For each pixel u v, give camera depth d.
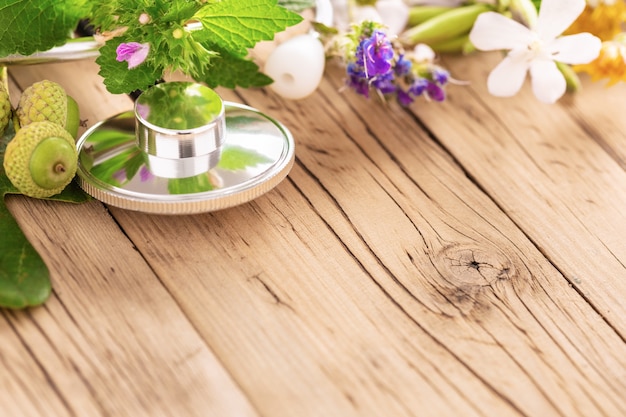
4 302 0.28
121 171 0.30
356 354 0.28
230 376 0.27
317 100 0.35
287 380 0.27
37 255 0.29
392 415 0.27
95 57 0.32
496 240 0.31
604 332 0.29
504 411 0.27
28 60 0.32
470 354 0.28
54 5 0.31
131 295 0.29
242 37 0.31
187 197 0.29
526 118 0.35
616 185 0.33
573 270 0.30
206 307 0.29
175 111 0.30
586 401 0.27
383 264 0.30
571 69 0.36
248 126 0.31
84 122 0.32
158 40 0.30
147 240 0.30
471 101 0.36
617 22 0.36
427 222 0.31
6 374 0.27
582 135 0.35
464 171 0.33
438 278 0.30
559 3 0.34
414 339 0.28
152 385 0.27
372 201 0.32
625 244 0.31
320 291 0.29
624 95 0.36
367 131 0.34
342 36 0.34
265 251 0.30
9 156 0.29
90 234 0.30
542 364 0.28
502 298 0.29
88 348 0.28
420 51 0.35
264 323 0.28
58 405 0.27
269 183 0.30
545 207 0.32
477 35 0.34
